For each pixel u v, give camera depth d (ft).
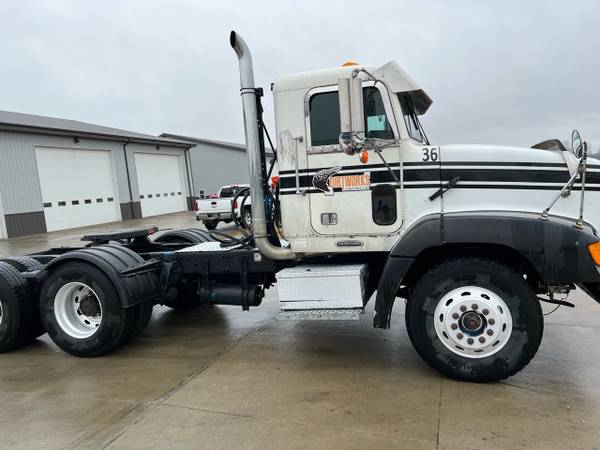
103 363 15.23
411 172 13.24
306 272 13.70
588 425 10.28
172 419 11.18
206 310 21.61
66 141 70.49
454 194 13.12
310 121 13.80
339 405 11.58
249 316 20.27
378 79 13.14
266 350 15.80
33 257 18.39
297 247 14.32
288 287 13.84
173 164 98.02
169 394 12.58
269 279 17.08
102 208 78.23
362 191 13.62
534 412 10.90
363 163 13.42
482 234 12.23
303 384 12.91
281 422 10.84
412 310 12.81
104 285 15.21
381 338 16.58
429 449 9.52
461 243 12.87
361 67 13.42
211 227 62.69
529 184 12.84
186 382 13.33
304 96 13.74
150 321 20.02
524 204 12.90
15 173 62.44
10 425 11.24
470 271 12.22
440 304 12.54
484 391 12.07
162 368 14.52
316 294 13.69
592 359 13.94
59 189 69.62
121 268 15.38
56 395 12.84
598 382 12.41
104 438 10.44
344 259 14.88
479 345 12.23
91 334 15.71
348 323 18.54
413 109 14.82
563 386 12.24
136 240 20.44
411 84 13.03
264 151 15.40
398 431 10.25
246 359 15.02
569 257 11.78
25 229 63.62
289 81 13.82
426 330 12.69
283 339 16.93
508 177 12.88
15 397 12.85
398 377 13.16
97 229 68.03
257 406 11.68
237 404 11.82
